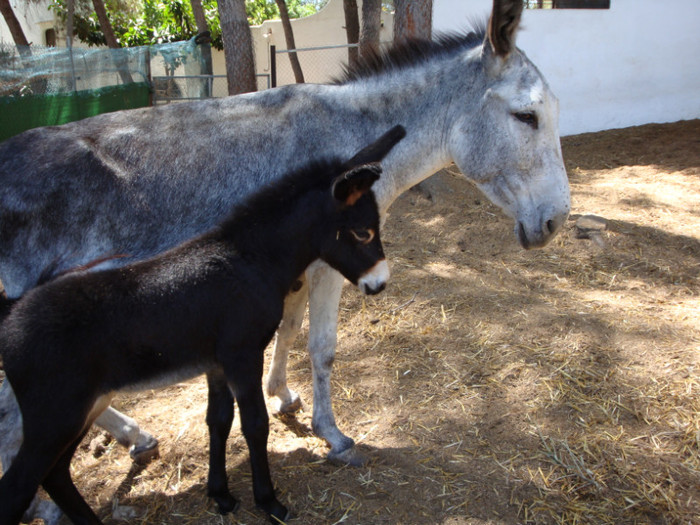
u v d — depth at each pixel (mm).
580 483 2902
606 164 8672
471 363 3910
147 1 17453
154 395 3824
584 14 10547
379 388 3748
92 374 2299
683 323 4227
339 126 2984
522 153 2920
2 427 2654
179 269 2457
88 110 9938
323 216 2656
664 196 6891
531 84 2893
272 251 2625
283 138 2902
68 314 2281
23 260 2676
